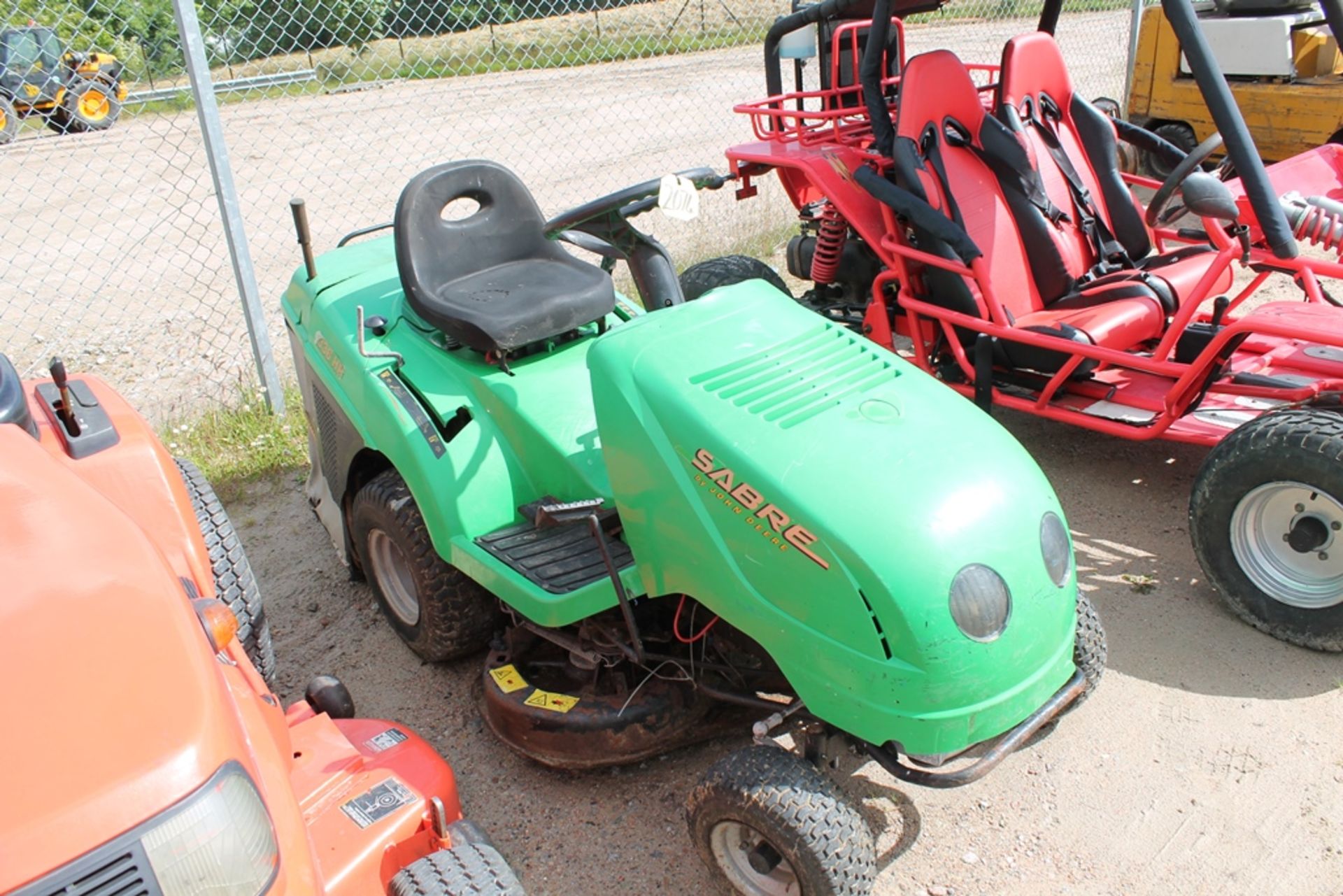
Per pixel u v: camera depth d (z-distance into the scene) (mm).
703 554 2348
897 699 2111
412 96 14586
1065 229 4320
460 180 3346
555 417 3016
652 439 2396
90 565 1915
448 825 2248
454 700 3262
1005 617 2143
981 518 2174
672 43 16875
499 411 3084
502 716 2812
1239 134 3375
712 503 2312
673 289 3123
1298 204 3711
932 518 2135
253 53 10789
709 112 12516
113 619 1794
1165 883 2465
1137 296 4004
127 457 2742
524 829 2756
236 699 2014
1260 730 2881
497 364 3182
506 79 15469
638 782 2873
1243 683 3061
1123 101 8398
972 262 3947
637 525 2492
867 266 5105
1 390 2504
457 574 3178
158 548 2098
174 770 1586
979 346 4055
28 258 8375
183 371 5871
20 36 8633
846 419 2352
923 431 2328
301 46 11719
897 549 2098
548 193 9211
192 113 13992
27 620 1782
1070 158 4449
